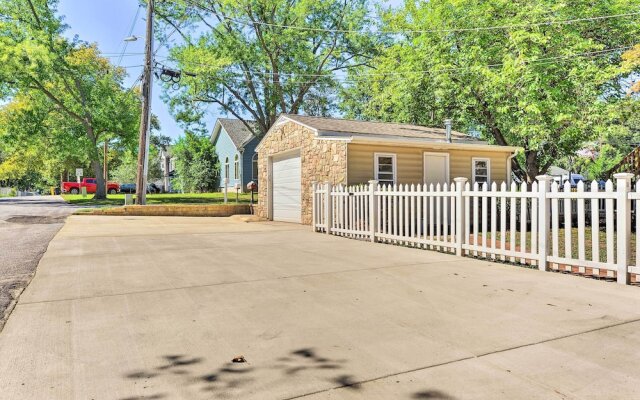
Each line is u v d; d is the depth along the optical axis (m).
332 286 5.38
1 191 55.81
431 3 22.00
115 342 3.49
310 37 30.12
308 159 14.94
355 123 17.02
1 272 6.24
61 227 12.59
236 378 2.85
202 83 27.52
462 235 7.63
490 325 3.88
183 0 26.88
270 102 29.48
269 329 3.80
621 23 17.45
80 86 27.08
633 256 7.54
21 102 29.67
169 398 2.59
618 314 4.16
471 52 19.31
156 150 54.94
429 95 22.77
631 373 2.89
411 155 14.87
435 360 3.12
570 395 2.60
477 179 16.58
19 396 2.61
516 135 20.42
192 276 5.96
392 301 4.68
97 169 28.09
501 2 18.27
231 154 35.69
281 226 13.94
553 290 5.12
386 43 30.39
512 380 2.80
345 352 3.28
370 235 9.70
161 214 18.38
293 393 2.65
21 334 3.68
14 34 25.73
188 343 3.47
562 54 16.98
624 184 5.32
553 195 6.16
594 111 16.84
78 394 2.63
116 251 8.22
